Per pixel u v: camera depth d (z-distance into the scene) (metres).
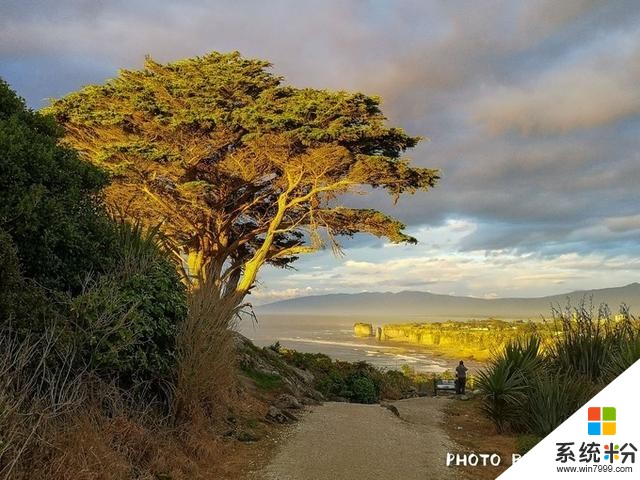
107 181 8.86
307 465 7.44
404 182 16.55
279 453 8.02
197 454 7.21
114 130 16.42
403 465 7.64
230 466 7.23
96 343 6.52
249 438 8.58
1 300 5.70
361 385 17.48
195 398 7.86
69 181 7.66
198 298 8.89
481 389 10.52
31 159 6.96
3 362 5.11
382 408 12.73
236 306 10.03
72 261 7.24
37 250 6.75
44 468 4.86
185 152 16.78
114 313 6.91
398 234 18.11
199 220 18.39
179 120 15.55
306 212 19.03
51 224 6.85
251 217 20.39
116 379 6.95
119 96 16.64
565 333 11.55
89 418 5.83
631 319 11.66
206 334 8.52
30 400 5.38
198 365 8.01
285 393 12.95
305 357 21.23
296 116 14.88
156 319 7.62
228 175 17.69
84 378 6.31
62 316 6.40
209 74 17.36
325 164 16.06
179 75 17.41
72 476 4.96
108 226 8.30
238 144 16.84
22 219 6.48
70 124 16.47
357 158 15.60
